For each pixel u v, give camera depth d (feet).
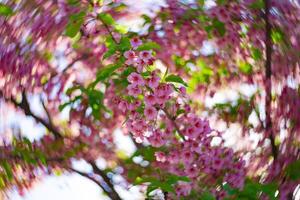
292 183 9.03
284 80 9.47
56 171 11.59
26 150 11.40
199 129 9.69
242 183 9.49
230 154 9.73
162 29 11.58
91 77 12.07
